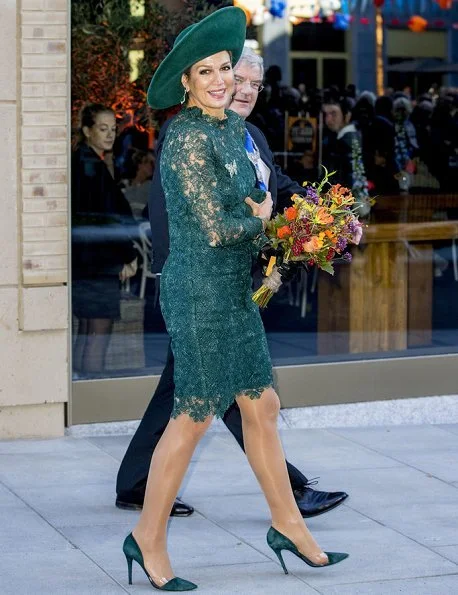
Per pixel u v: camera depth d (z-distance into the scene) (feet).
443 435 26.30
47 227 24.25
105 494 21.50
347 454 24.50
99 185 25.98
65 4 23.90
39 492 21.54
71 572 17.60
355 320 28.73
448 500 21.47
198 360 16.63
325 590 16.98
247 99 19.93
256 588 17.03
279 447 17.33
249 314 17.10
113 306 26.14
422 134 29.22
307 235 16.57
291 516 17.33
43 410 24.98
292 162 28.50
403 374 28.02
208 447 24.66
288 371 27.07
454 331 29.37
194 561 18.13
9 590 16.84
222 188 16.48
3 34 23.57
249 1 27.61
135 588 16.98
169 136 16.58
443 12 29.14
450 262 29.50
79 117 25.80
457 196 29.53
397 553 18.61
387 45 28.84
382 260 28.96
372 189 28.96
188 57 16.46
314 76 28.40
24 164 23.94
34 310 24.27
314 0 28.19
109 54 25.96
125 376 26.07
